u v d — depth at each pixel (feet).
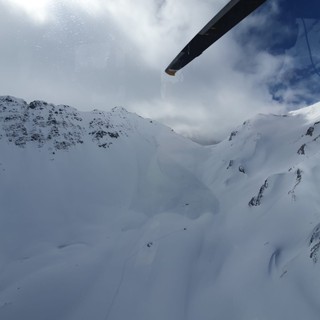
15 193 456.45
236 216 333.62
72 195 481.05
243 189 426.10
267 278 187.83
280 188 313.73
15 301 234.79
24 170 507.30
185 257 264.31
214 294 199.00
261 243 236.02
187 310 194.70
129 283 238.68
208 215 379.14
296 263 179.11
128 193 505.66
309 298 152.87
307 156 386.52
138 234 359.46
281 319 152.15
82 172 536.42
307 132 459.73
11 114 614.34
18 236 376.07
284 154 469.57
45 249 338.95
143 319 194.80
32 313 219.82
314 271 164.25
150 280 237.25
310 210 246.06
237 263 225.15
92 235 375.25
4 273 289.12
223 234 297.12
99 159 575.38
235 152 550.36
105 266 279.90
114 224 408.46
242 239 263.29
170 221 379.76
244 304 176.35
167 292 215.92
